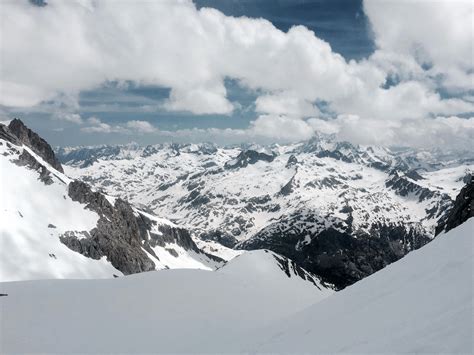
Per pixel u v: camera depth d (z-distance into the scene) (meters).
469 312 16.59
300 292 98.75
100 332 35.16
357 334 21.39
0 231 167.25
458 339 14.88
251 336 33.47
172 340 34.97
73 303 41.62
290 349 24.80
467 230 28.16
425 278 24.77
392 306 23.06
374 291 28.42
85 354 31.05
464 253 24.66
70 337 33.78
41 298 42.41
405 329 18.58
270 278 109.56
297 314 35.22
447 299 19.72
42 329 34.56
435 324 17.33
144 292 46.97
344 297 31.75
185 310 43.03
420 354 15.38
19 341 31.95
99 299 43.34
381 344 18.25
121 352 31.91
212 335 36.84
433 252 28.55
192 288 50.91
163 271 57.69
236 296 51.94
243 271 109.50
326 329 25.33
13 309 38.66
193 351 32.22
